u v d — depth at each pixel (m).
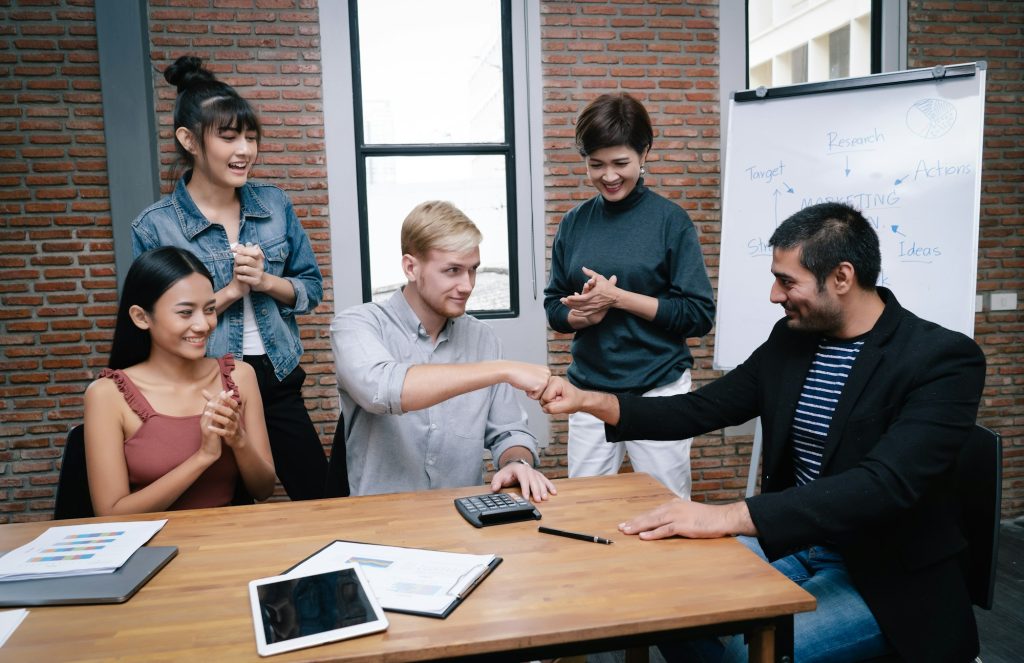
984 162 4.03
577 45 3.87
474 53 3.90
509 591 1.08
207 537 1.33
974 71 2.55
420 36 3.87
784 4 4.04
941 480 1.37
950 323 2.53
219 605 1.05
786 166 2.80
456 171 3.96
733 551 1.22
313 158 3.74
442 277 1.57
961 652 1.31
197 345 1.66
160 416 1.65
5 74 3.53
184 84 2.09
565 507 1.45
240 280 2.07
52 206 3.60
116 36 3.52
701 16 3.94
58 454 3.68
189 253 1.69
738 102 2.89
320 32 3.68
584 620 0.98
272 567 1.18
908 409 1.34
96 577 1.13
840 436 1.42
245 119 2.07
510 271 4.04
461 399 1.72
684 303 2.20
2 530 1.39
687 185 4.01
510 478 1.59
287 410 2.28
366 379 1.52
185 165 2.21
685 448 2.31
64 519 1.59
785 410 1.55
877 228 2.64
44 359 3.65
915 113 2.62
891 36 3.96
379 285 3.99
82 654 0.92
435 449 1.68
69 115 3.58
